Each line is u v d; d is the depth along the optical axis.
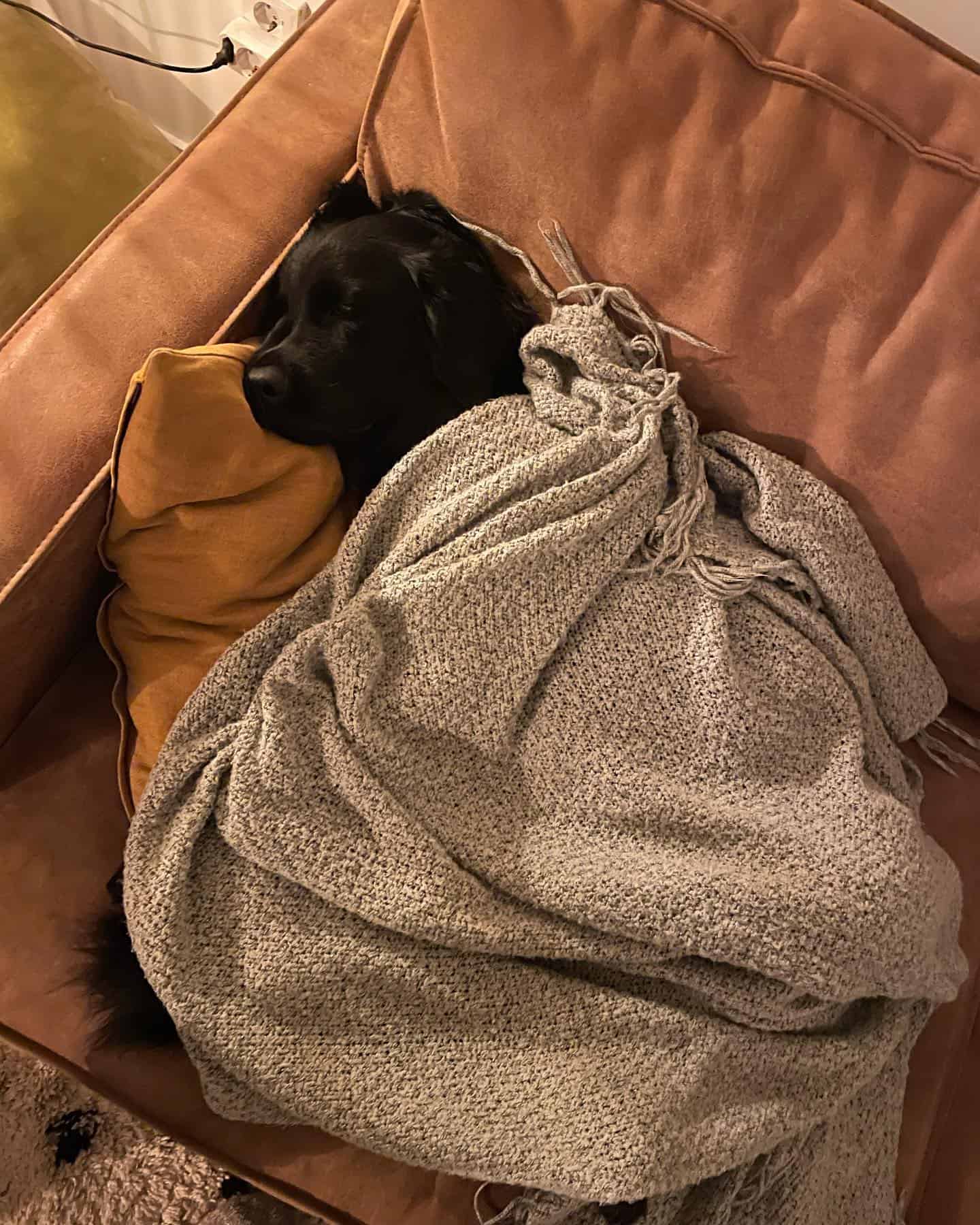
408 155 0.80
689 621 0.76
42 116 1.03
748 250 0.71
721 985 0.68
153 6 1.29
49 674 0.82
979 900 0.86
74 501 0.71
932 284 0.67
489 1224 0.67
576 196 0.74
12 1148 0.97
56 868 0.77
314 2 1.13
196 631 0.76
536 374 0.81
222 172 0.82
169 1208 0.96
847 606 0.77
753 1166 0.70
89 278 0.76
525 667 0.72
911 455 0.73
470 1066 0.66
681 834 0.71
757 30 0.67
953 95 0.65
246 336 0.81
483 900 0.67
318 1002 0.67
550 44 0.71
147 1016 0.71
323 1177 0.70
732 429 0.81
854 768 0.73
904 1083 0.77
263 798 0.67
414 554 0.74
